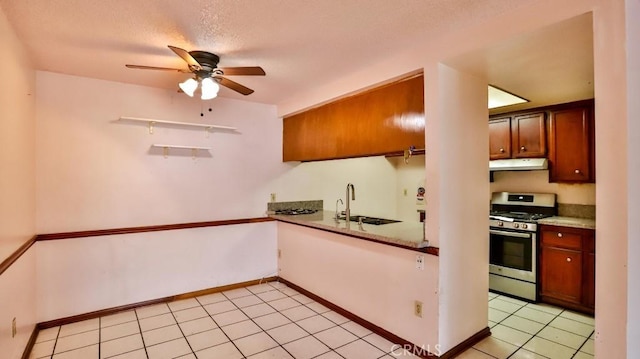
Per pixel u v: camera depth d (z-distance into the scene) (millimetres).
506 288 3666
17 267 2219
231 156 3918
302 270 3750
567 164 3518
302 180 4395
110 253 3215
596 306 1586
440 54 2275
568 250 3264
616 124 1505
